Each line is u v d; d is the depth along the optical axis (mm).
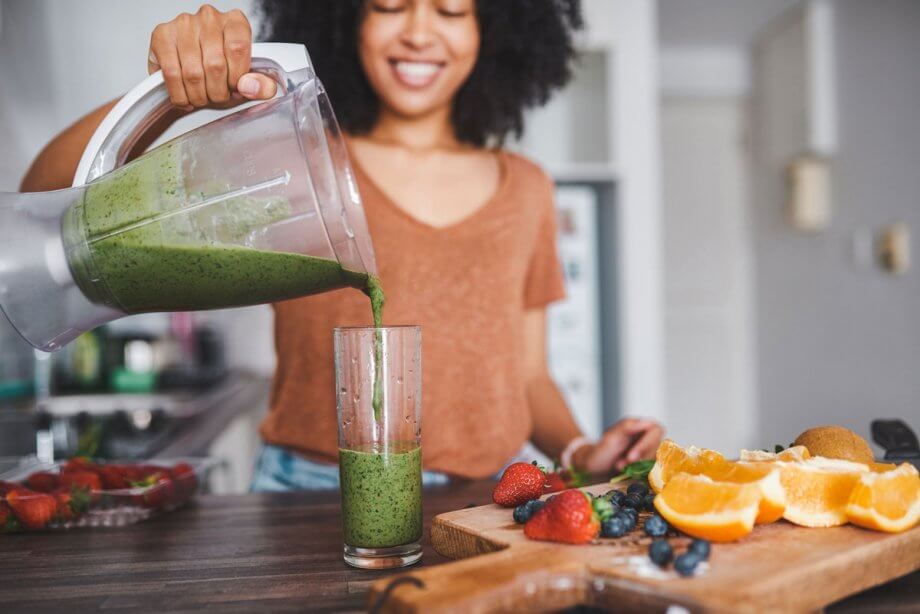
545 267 1592
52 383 2607
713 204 4828
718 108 4785
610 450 1284
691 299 4840
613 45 3289
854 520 831
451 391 1392
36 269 854
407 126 1483
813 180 3965
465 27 1334
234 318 3533
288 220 847
